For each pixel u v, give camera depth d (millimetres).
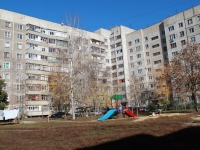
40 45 71312
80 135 16922
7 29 66375
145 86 80812
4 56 64250
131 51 87938
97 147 11500
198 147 9844
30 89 65125
